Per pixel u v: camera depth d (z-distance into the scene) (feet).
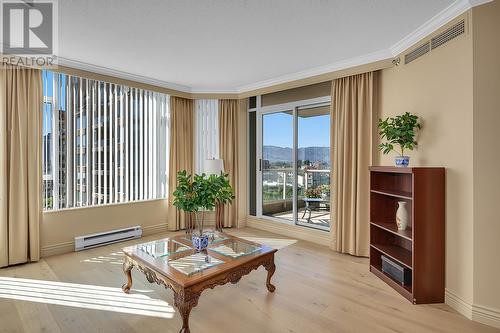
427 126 8.73
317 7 7.57
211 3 7.38
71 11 7.68
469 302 7.20
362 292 8.52
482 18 6.95
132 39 9.48
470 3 7.00
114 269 10.11
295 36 9.30
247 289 8.66
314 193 13.97
